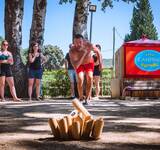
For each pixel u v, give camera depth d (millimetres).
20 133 5629
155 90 16016
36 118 7648
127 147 4551
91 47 10203
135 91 15938
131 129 6000
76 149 4441
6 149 4449
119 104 11633
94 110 9430
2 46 13859
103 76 21000
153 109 9805
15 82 17109
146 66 16047
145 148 4508
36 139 5070
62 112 8961
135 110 9492
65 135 5008
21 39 17719
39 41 17766
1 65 13781
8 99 15172
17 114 8469
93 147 4539
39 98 14734
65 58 14688
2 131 5844
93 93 17234
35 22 17781
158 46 15992
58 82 18359
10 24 17531
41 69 14641
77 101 5168
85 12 18016
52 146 4598
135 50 16047
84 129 5039
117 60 17969
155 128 6129
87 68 10469
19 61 17375
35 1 17859
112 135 5379
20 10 17719
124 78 15992
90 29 16672
